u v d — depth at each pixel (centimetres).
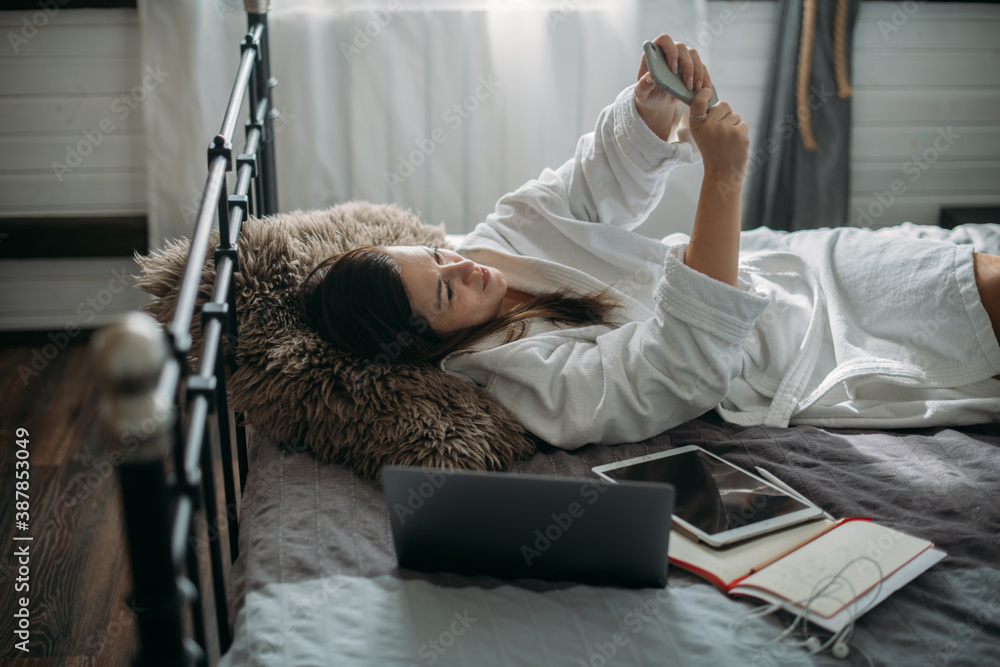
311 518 92
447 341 116
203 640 68
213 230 118
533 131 216
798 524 89
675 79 106
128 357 45
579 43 211
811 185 220
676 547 86
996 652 71
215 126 208
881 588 77
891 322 121
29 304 228
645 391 107
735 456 105
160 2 199
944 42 226
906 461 104
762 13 219
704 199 106
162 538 50
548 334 117
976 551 85
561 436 108
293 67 208
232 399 106
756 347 122
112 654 119
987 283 116
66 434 180
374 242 134
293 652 72
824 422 116
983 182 239
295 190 216
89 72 212
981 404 112
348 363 107
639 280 131
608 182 130
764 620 76
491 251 129
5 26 206
